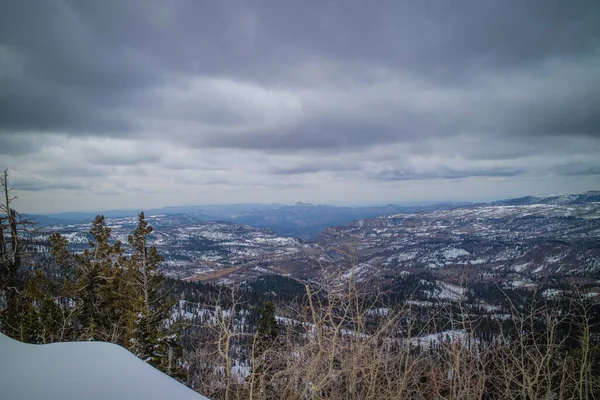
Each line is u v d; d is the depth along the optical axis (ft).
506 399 17.79
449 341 17.19
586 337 16.42
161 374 8.63
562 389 17.47
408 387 17.71
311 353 16.14
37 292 44.62
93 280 50.29
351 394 16.78
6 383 7.31
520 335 17.15
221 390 17.62
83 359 8.97
